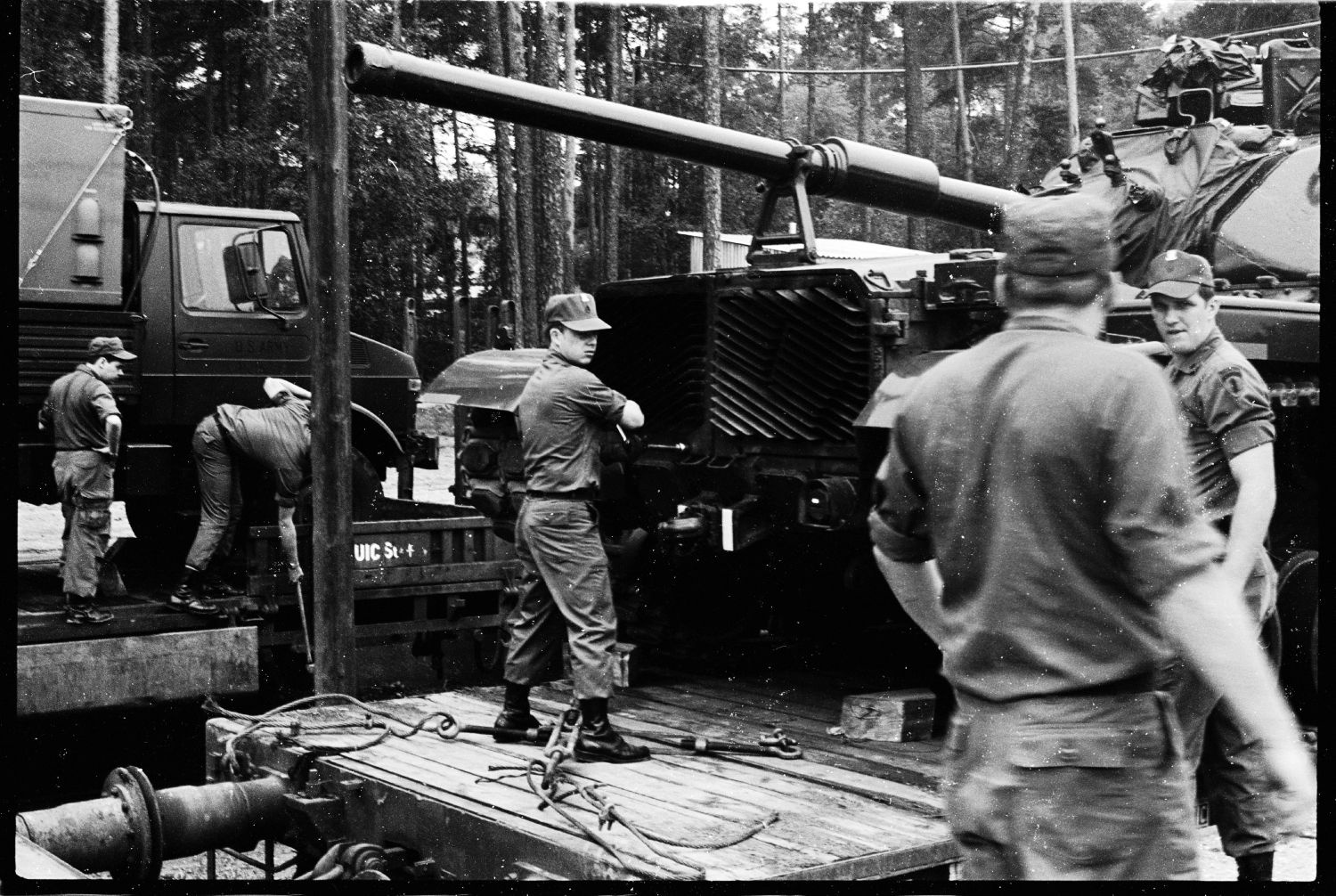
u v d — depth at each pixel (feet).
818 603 21.06
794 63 92.32
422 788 15.15
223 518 22.59
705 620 21.50
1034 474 8.70
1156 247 22.00
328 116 19.88
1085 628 8.68
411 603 25.58
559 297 17.02
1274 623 16.35
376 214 73.61
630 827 13.35
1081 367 8.71
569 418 16.53
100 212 24.91
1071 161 23.82
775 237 18.79
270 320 28.78
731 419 18.65
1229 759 13.58
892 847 13.21
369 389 31.58
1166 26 72.90
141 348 27.27
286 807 16.39
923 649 20.36
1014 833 8.65
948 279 16.87
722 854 12.94
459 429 22.57
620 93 79.71
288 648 24.00
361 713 19.11
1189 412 14.21
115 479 26.20
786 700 19.44
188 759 23.31
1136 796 8.58
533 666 17.53
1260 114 22.94
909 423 9.45
